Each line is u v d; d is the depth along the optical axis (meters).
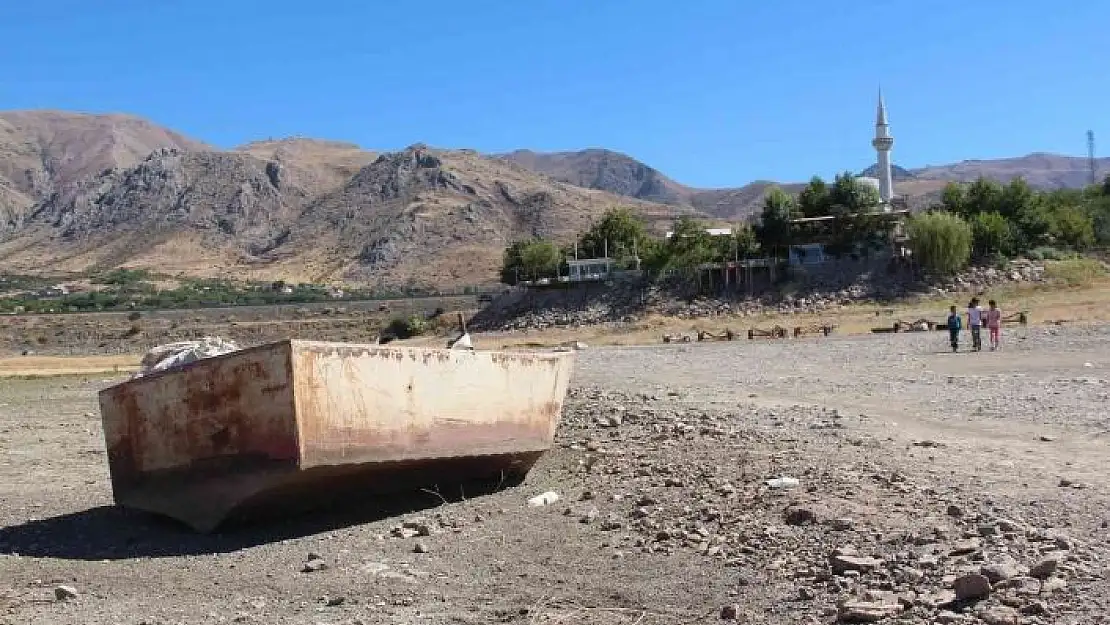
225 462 9.58
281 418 9.10
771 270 76.69
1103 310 49.72
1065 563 6.32
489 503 10.26
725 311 74.06
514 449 11.06
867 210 77.81
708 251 80.88
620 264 90.75
